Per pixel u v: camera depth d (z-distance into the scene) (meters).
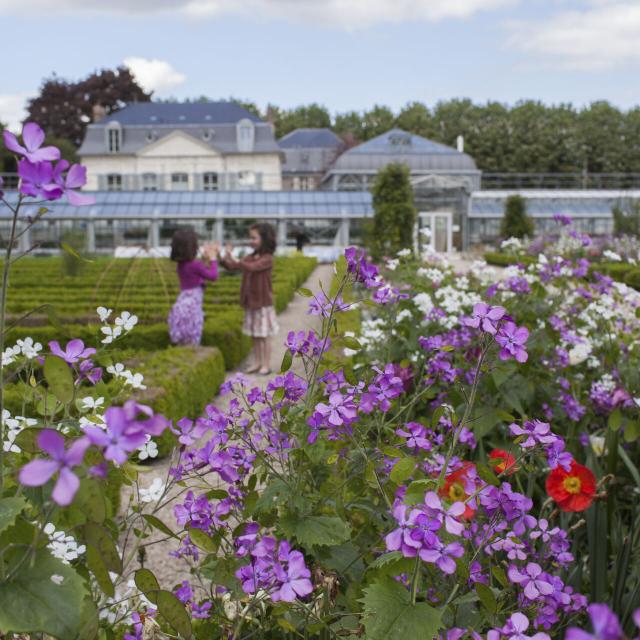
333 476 2.43
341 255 2.18
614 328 5.14
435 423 2.17
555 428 3.95
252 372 8.95
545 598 1.96
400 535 1.50
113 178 55.38
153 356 7.56
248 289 8.70
